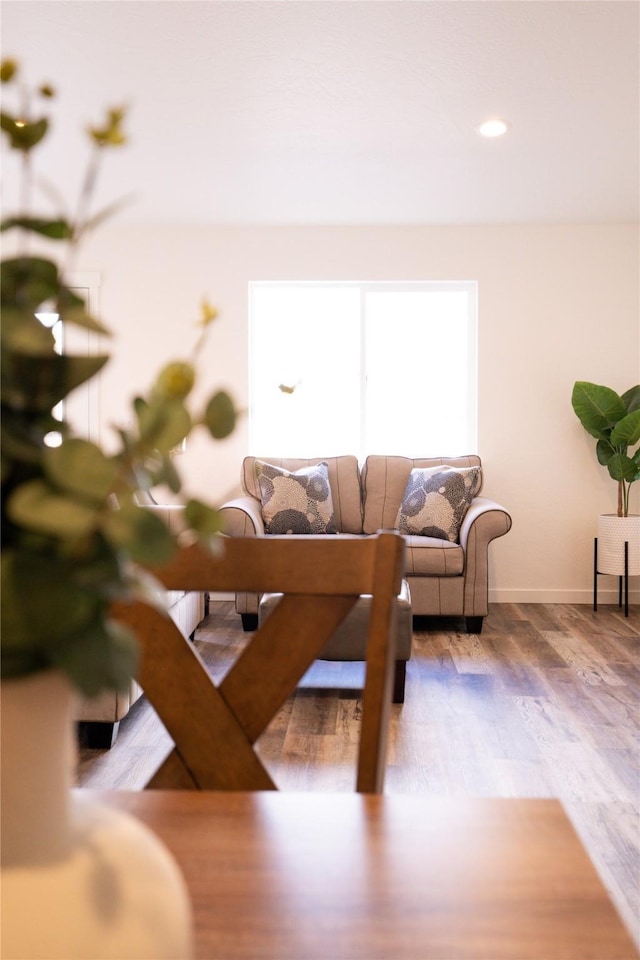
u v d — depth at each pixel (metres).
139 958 0.40
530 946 0.53
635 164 3.96
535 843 0.68
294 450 5.37
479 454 5.14
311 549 0.97
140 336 5.16
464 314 5.30
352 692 3.26
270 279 5.13
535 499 5.13
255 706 0.95
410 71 2.94
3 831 0.41
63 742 0.44
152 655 0.96
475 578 4.20
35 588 0.37
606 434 4.86
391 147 3.71
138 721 2.88
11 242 4.45
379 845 0.67
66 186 4.16
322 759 2.50
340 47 2.75
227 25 2.61
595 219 4.95
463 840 0.68
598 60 2.86
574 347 5.09
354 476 4.96
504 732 2.72
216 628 4.34
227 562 0.98
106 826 0.45
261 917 0.56
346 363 5.34
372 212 4.79
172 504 4.95
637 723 2.81
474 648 3.91
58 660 0.38
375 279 5.11
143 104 3.20
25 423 0.44
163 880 0.44
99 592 0.41
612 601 5.10
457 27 2.63
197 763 0.94
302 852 0.66
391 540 0.94
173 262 5.15
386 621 0.92
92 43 2.72
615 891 1.73
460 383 5.31
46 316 0.46
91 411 5.17
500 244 5.09
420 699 3.09
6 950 0.38
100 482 0.38
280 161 3.88
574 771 2.39
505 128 3.49
